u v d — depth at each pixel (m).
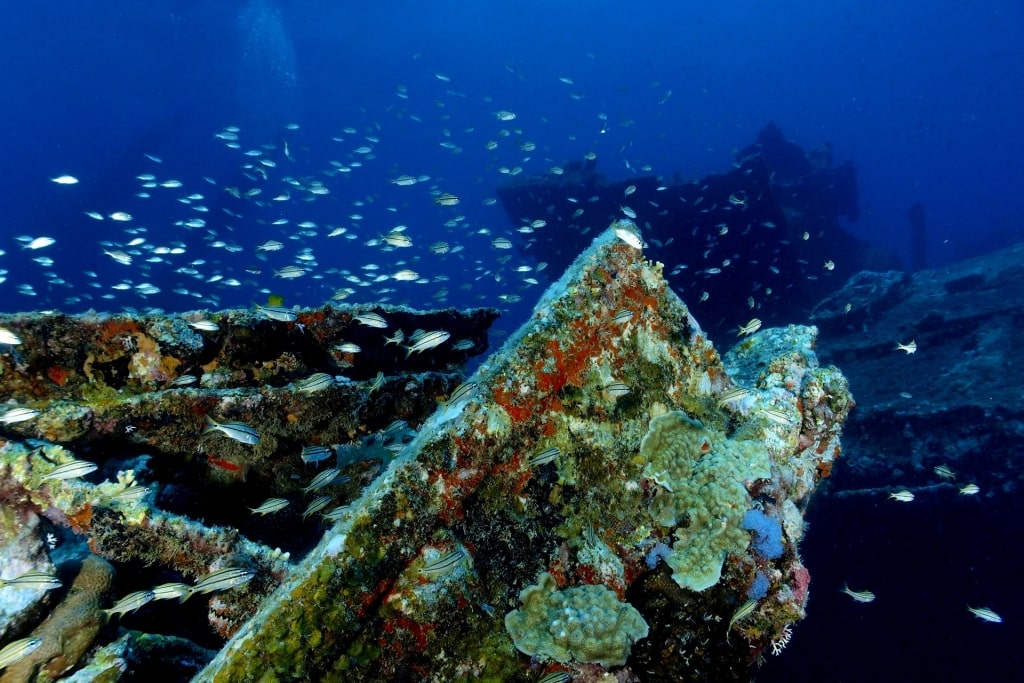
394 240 8.57
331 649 2.55
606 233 3.95
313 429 4.39
